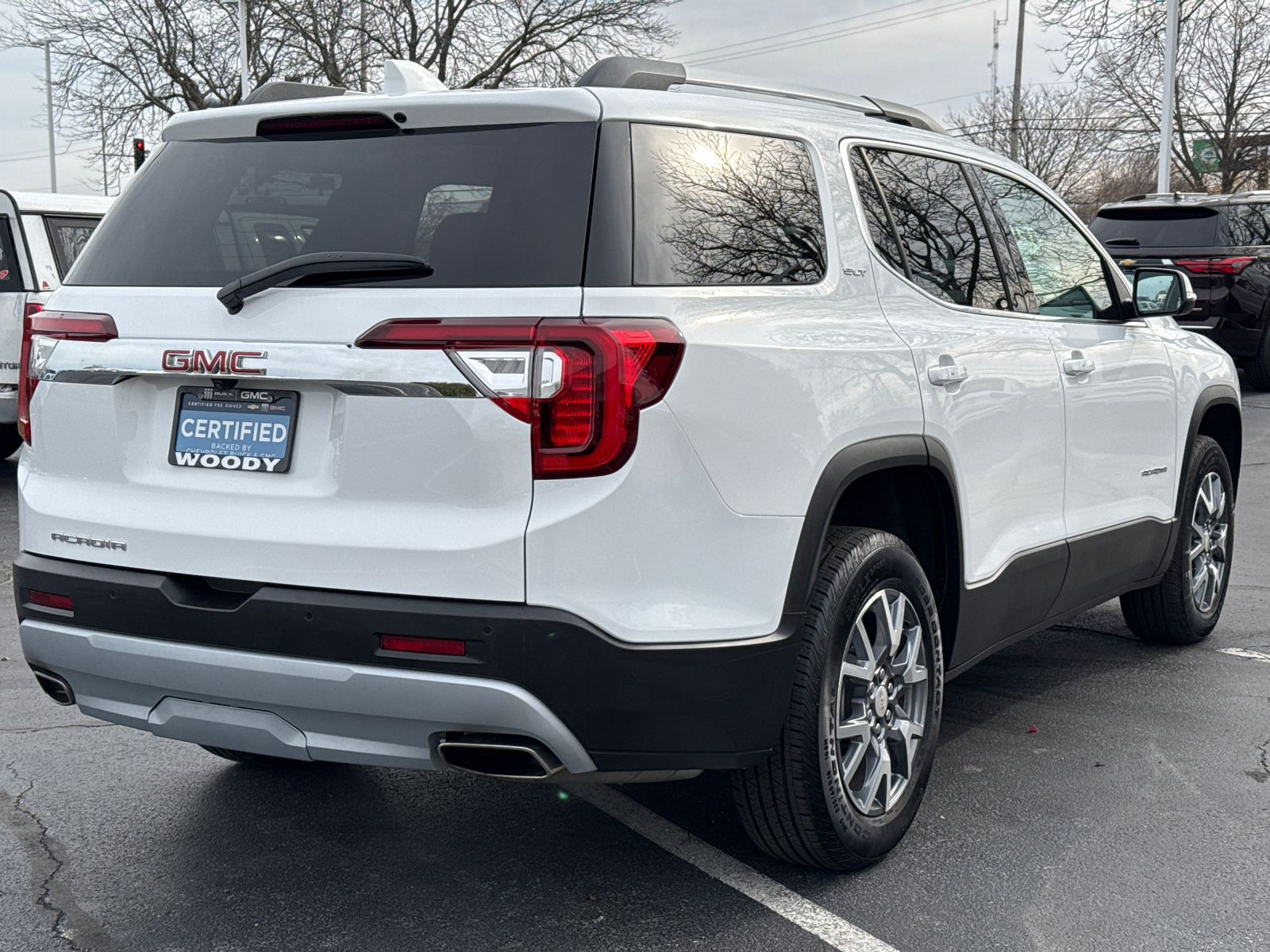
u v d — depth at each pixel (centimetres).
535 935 300
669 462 273
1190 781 400
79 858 342
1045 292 439
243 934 301
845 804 320
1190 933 303
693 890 323
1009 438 390
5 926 304
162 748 429
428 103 295
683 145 303
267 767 411
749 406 288
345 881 329
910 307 360
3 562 719
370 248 286
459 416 267
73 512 309
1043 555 412
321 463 282
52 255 1001
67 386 313
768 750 297
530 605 264
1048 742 436
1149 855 346
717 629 282
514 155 286
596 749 273
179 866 338
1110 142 3306
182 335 294
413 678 267
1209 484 550
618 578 268
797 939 299
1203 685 500
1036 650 553
